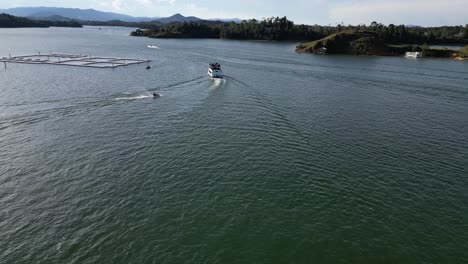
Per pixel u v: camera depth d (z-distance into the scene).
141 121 70.81
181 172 49.94
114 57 176.25
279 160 54.56
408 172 51.66
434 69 155.50
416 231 38.72
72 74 119.88
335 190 46.31
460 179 49.81
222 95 94.75
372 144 62.16
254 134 65.31
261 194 44.94
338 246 36.19
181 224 38.72
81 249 34.56
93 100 85.12
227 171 50.59
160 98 89.12
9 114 72.62
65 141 59.72
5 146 57.00
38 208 40.69
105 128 66.38
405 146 61.69
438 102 95.31
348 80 125.75
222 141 61.53
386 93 105.44
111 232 37.06
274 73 136.62
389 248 36.09
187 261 33.53
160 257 33.91
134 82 108.62
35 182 46.12
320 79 126.69
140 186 45.91
